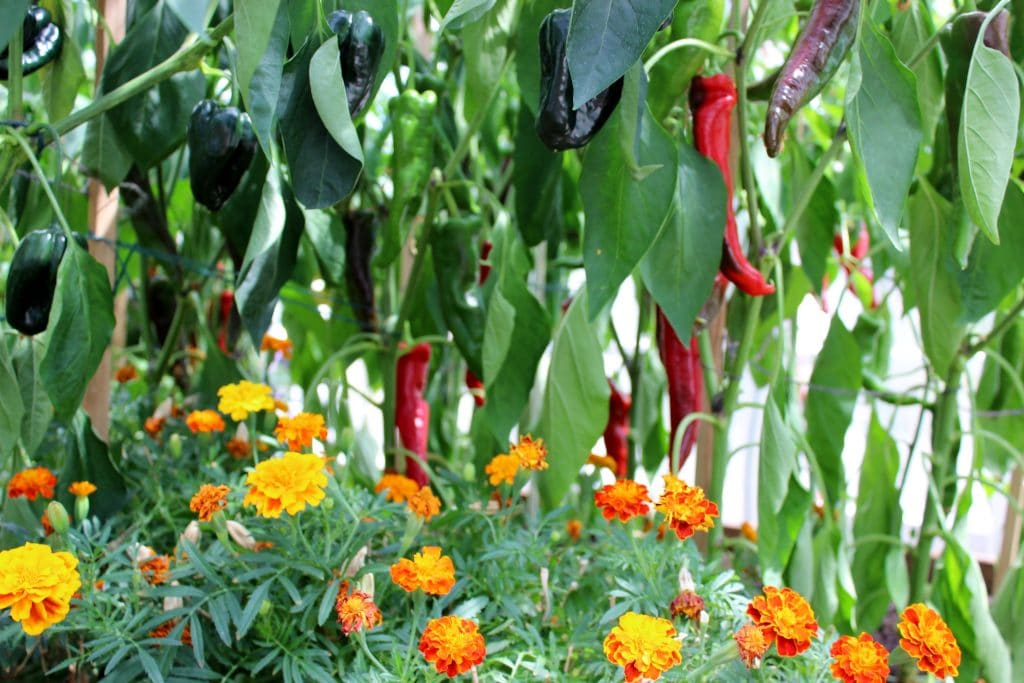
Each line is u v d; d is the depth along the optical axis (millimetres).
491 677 901
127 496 1166
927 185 1173
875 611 1433
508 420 1204
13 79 942
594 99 818
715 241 1026
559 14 817
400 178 1178
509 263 1169
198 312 1582
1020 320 1479
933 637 780
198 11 550
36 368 1053
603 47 695
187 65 974
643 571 998
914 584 1402
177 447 1231
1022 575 1268
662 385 1626
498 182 1641
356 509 1039
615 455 1511
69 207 1338
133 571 933
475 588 1047
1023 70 970
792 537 1189
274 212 953
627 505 986
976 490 1921
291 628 920
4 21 712
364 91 903
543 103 822
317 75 810
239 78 787
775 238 1177
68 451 1112
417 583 854
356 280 1434
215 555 983
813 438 1359
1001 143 812
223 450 1376
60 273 907
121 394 1714
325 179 876
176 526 1202
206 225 1665
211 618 937
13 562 746
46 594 738
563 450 1150
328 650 971
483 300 1274
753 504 2537
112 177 1169
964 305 1120
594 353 1126
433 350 1740
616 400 1505
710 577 1068
